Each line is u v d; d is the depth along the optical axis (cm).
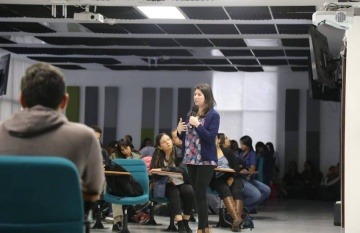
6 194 265
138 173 824
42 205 266
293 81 1892
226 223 978
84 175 286
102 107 1975
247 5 1066
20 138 280
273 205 1514
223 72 1927
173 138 963
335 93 1169
